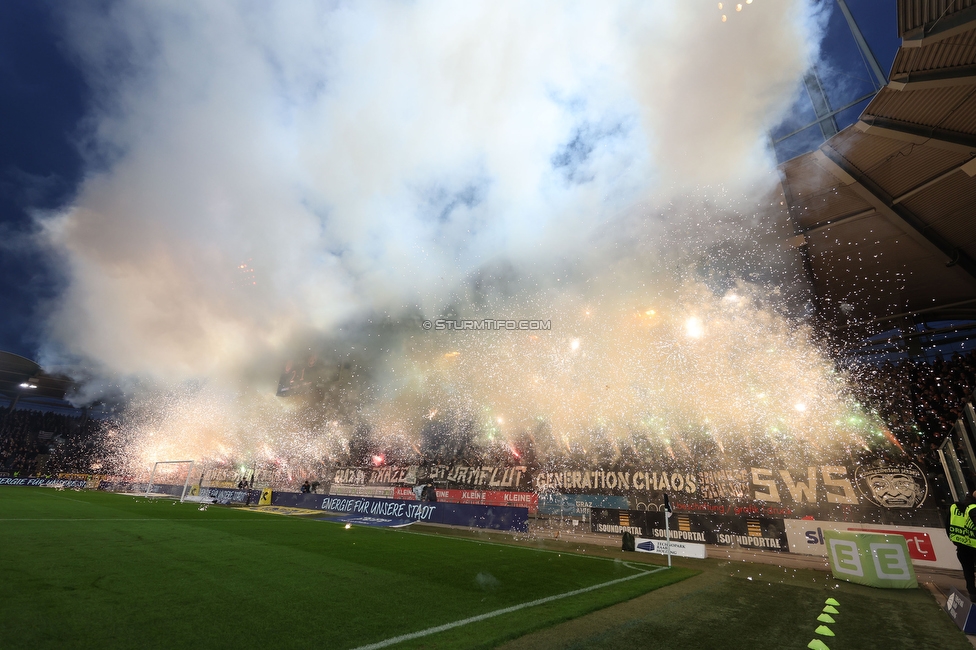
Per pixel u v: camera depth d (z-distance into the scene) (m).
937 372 18.17
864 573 7.34
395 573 7.16
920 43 8.19
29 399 44.44
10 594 4.59
